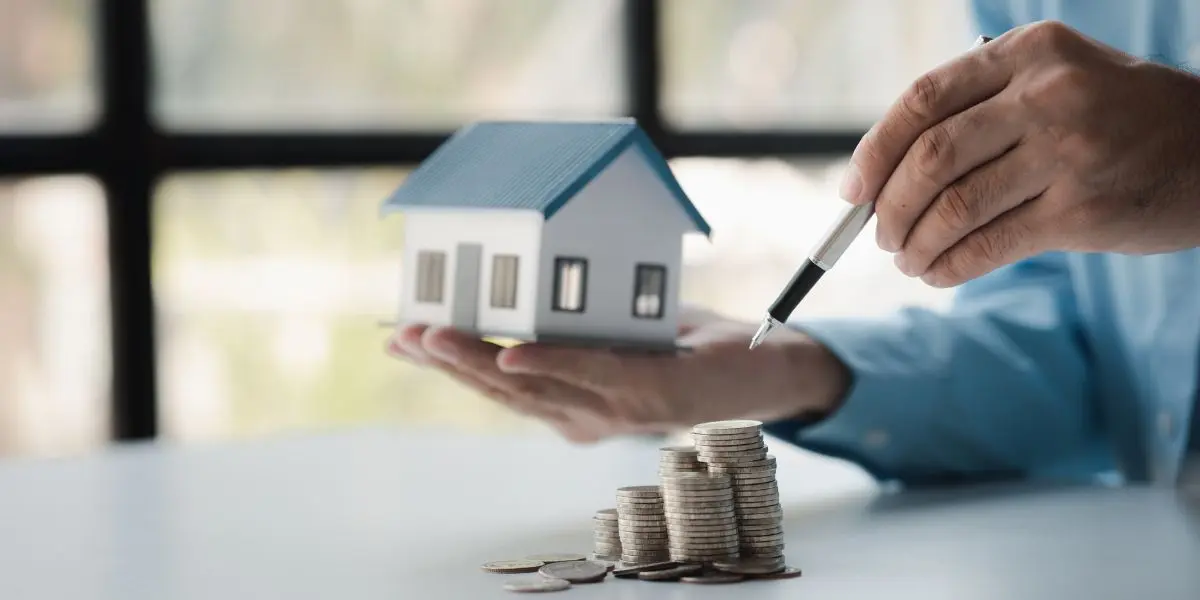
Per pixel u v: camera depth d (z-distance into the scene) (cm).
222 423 252
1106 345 146
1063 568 91
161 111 241
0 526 120
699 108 285
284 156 244
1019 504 118
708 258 285
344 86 256
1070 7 147
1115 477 157
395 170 256
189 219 244
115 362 236
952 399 133
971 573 90
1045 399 139
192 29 243
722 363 120
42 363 235
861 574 90
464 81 266
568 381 111
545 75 273
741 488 94
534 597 85
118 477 149
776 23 291
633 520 94
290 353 257
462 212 122
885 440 131
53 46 232
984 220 92
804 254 292
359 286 261
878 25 299
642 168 121
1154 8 140
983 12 158
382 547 105
